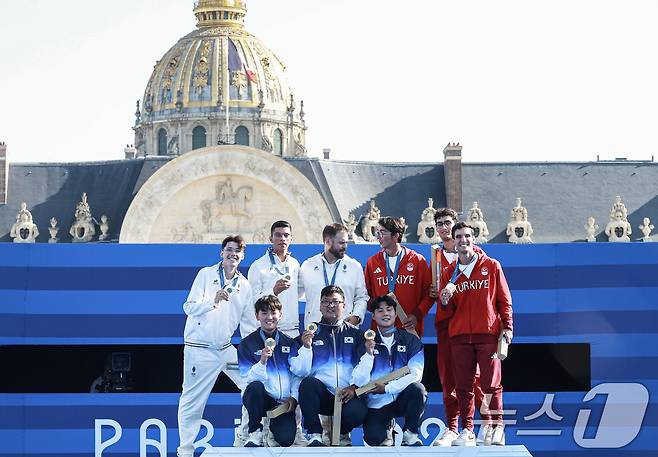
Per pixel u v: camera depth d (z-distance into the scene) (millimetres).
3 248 26391
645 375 26469
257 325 25078
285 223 24984
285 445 22562
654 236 150875
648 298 26547
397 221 24266
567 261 26594
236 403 26438
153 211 132000
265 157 131875
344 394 22391
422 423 26719
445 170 154750
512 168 156375
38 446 26234
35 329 26422
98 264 26500
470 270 23266
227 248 24750
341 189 152750
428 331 26984
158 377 26484
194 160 131875
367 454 21859
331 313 22609
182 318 26516
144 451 26344
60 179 156375
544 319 26547
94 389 26391
